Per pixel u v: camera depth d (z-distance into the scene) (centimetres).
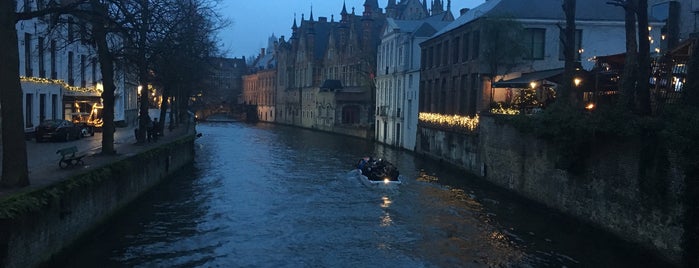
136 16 2128
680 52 1764
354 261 1419
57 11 1402
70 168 1634
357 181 2725
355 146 5112
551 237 1641
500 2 3234
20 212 988
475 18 3150
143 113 2753
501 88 3148
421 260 1429
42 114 3094
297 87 9456
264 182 2669
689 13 2800
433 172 3166
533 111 2388
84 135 3212
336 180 2766
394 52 5144
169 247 1501
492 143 2541
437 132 3662
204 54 3516
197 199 2184
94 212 1469
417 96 4381
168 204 2072
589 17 3158
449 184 2673
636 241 1389
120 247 1485
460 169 3097
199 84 4988
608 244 1512
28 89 2817
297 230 1723
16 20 1281
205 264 1367
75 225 1322
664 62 1750
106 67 2003
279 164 3466
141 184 2022
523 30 3050
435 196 2322
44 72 3119
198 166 3288
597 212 1588
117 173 1661
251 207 2055
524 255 1462
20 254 1019
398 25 5150
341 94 7194
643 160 1348
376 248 1538
